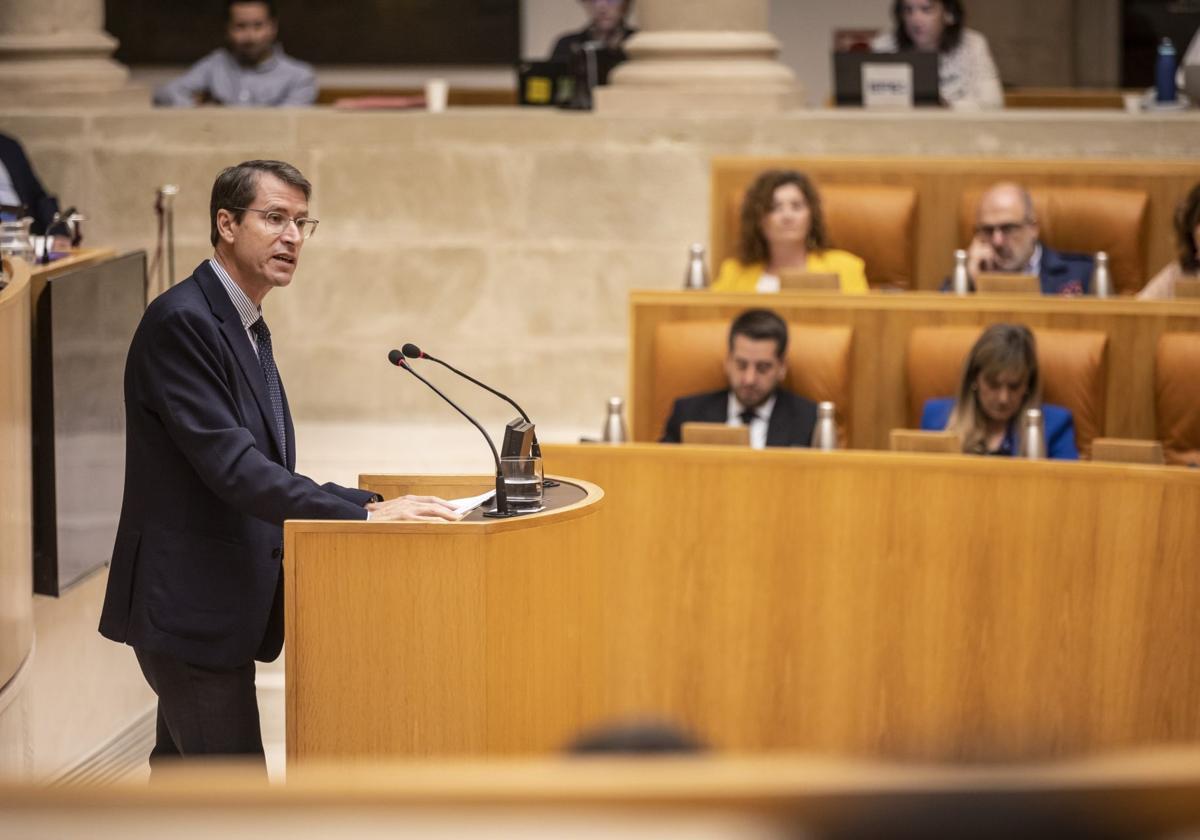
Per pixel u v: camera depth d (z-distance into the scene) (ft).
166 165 90.58
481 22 153.79
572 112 90.48
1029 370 59.98
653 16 90.53
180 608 37.11
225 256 38.06
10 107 90.89
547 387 92.02
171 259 77.25
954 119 87.45
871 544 51.03
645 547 52.54
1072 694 49.57
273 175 37.83
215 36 154.40
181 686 37.70
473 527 35.27
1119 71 148.87
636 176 89.71
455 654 35.68
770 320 62.75
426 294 91.61
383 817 8.63
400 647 35.73
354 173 90.74
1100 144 86.89
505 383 92.07
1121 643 48.93
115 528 56.80
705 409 64.54
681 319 69.00
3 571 40.81
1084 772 8.16
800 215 76.13
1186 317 65.41
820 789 8.16
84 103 90.94
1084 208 80.89
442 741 35.86
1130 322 65.98
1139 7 148.15
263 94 99.81
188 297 37.09
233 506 37.37
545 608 37.32
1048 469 49.24
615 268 90.68
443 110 91.71
